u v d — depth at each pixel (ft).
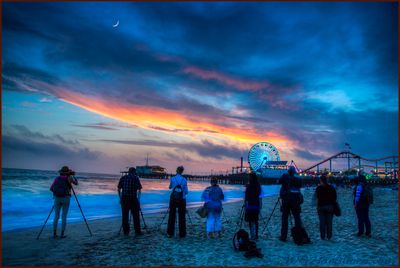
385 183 329.31
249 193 30.55
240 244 26.25
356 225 40.52
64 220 32.12
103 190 136.46
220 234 34.17
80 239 31.09
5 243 28.91
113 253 25.41
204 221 45.24
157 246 28.12
